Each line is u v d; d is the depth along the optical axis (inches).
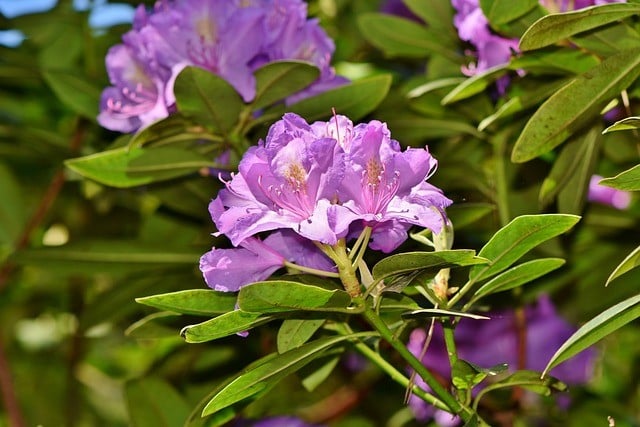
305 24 37.8
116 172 37.8
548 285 41.6
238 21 36.7
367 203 30.7
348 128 31.3
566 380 42.8
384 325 31.9
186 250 42.0
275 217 30.6
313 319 32.7
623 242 43.8
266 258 31.8
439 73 43.2
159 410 41.8
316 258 32.1
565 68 36.0
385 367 34.9
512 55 35.5
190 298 31.8
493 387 33.1
